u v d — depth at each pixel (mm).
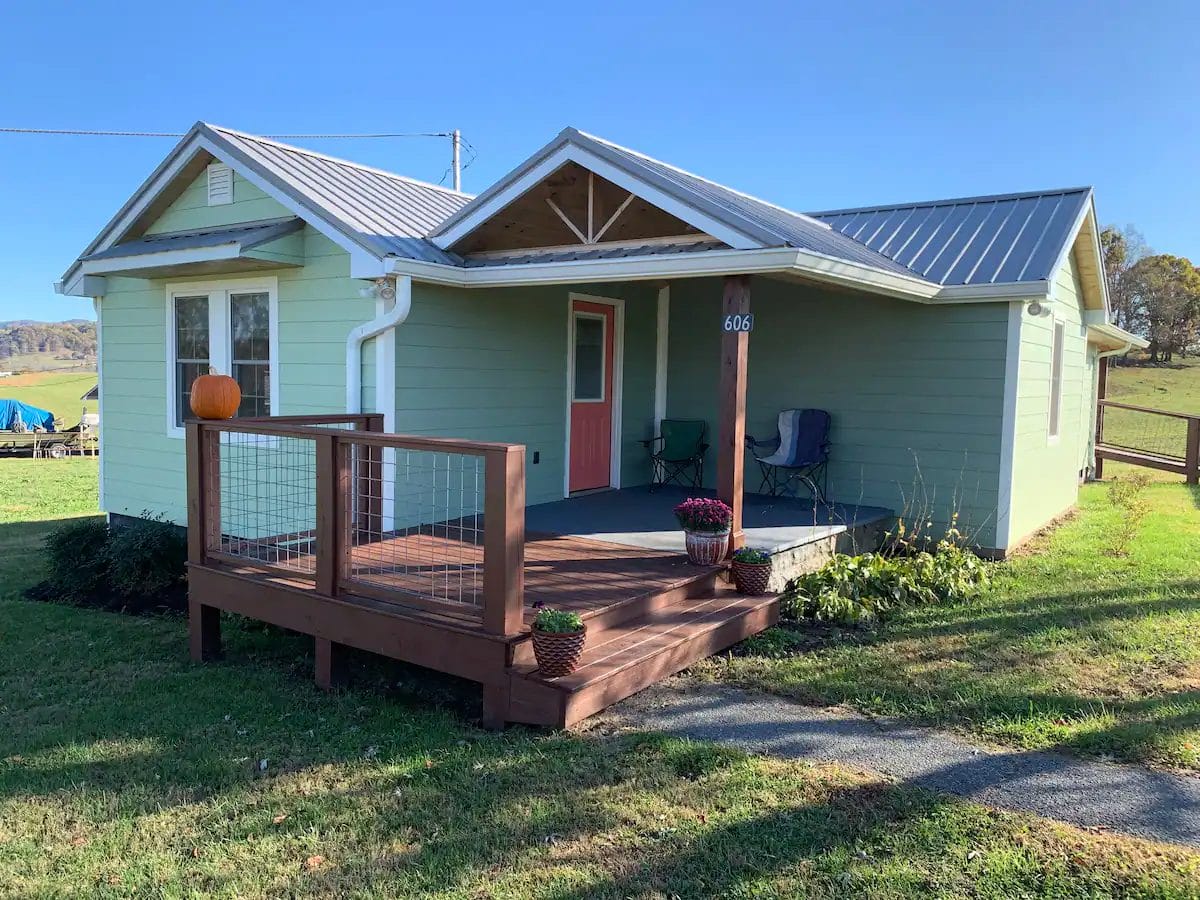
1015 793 3338
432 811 3250
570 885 2748
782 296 9047
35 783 3543
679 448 9328
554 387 8352
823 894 2674
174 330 8289
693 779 3484
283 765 3691
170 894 2734
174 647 5598
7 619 6246
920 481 8297
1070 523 9961
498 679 4055
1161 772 3520
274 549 5781
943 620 5902
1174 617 5785
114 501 9062
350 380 6742
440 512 7176
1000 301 7730
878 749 3793
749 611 5371
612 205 6523
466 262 6977
